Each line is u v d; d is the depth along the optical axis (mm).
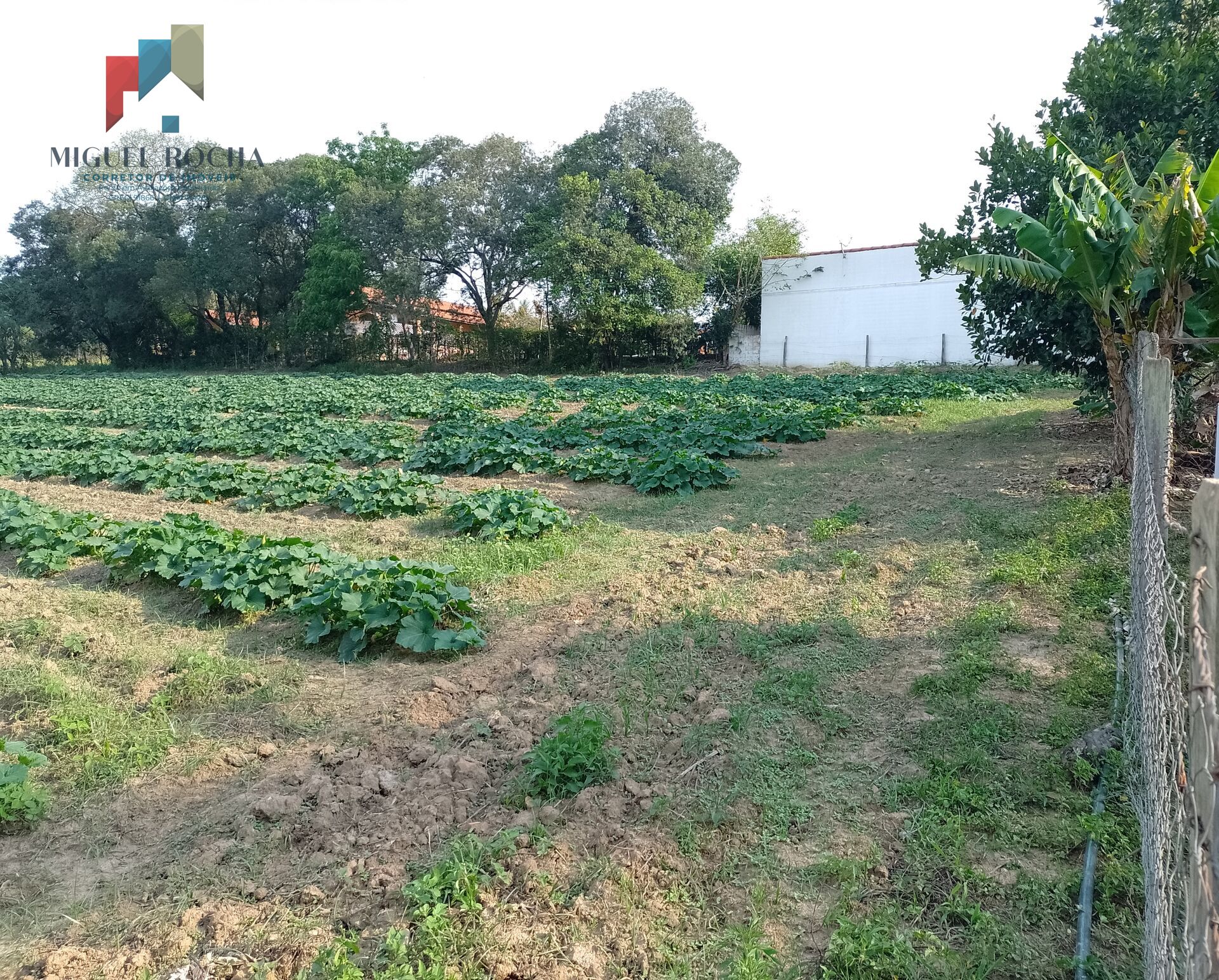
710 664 6125
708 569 8352
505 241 45000
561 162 44844
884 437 16688
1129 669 5090
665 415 18859
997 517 9195
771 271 40688
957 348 36188
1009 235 13539
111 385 37281
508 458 14461
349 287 46438
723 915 3619
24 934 3695
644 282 40625
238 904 3775
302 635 7176
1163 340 7219
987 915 3395
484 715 5578
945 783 4320
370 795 4676
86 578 9117
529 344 47844
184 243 52250
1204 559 1657
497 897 3701
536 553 9023
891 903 3578
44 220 56000
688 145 43531
